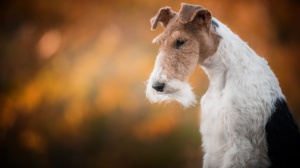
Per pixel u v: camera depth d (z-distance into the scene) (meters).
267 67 5.56
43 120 11.50
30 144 11.75
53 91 11.21
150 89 5.33
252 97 5.27
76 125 11.38
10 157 11.89
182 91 5.30
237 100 5.27
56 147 11.95
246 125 5.24
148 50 11.07
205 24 5.40
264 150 5.32
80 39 11.52
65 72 11.26
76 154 12.05
